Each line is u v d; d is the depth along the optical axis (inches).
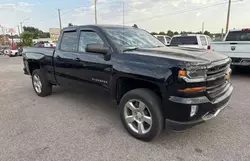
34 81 204.2
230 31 293.4
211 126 125.6
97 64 127.0
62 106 170.2
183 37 356.8
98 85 131.3
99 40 130.8
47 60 178.4
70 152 100.0
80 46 145.9
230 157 93.8
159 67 95.8
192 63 89.3
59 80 172.2
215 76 99.3
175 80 90.2
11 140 112.5
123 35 135.9
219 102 99.1
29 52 204.4
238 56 253.3
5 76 340.2
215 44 275.1
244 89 208.7
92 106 169.5
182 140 109.8
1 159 95.0
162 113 100.4
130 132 115.1
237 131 118.6
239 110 150.4
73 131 122.6
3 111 159.2
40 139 113.3
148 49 122.0
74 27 154.9
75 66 146.4
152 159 93.4
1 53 1302.9
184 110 90.0
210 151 99.0
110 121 137.5
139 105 107.5
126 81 116.9
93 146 105.1
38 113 154.1
